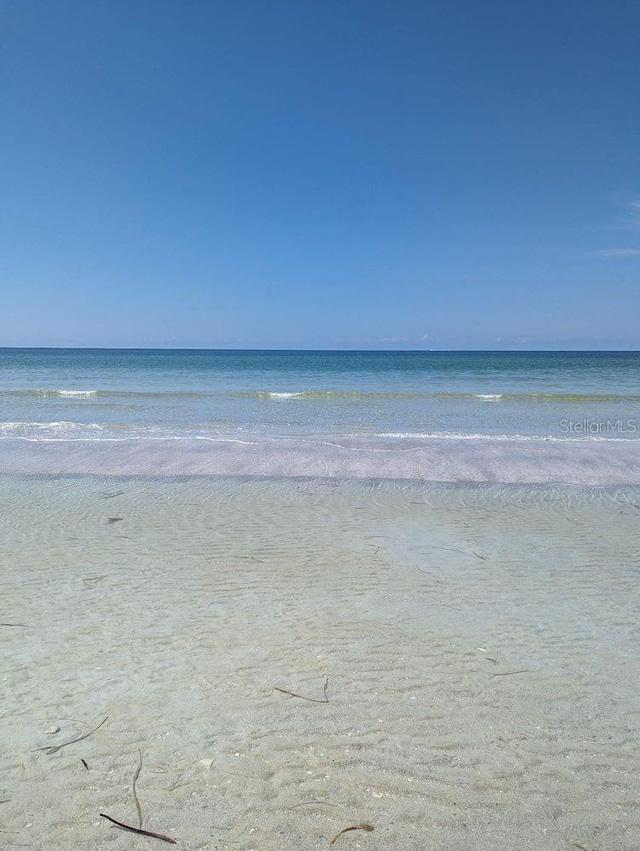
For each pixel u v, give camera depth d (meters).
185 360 57.88
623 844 2.15
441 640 3.70
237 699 3.04
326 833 2.20
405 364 49.56
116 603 4.25
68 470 9.02
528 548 5.55
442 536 5.92
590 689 3.15
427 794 2.39
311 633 3.78
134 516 6.63
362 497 7.55
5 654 3.50
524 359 64.94
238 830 2.21
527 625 3.92
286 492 7.80
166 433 12.30
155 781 2.46
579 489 8.02
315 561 5.16
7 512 6.77
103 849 2.13
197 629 3.84
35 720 2.87
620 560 5.22
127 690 3.12
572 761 2.58
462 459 9.77
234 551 5.43
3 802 2.36
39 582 4.66
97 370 38.00
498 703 3.01
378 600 4.32
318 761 2.58
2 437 11.63
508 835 2.19
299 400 19.14
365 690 3.12
